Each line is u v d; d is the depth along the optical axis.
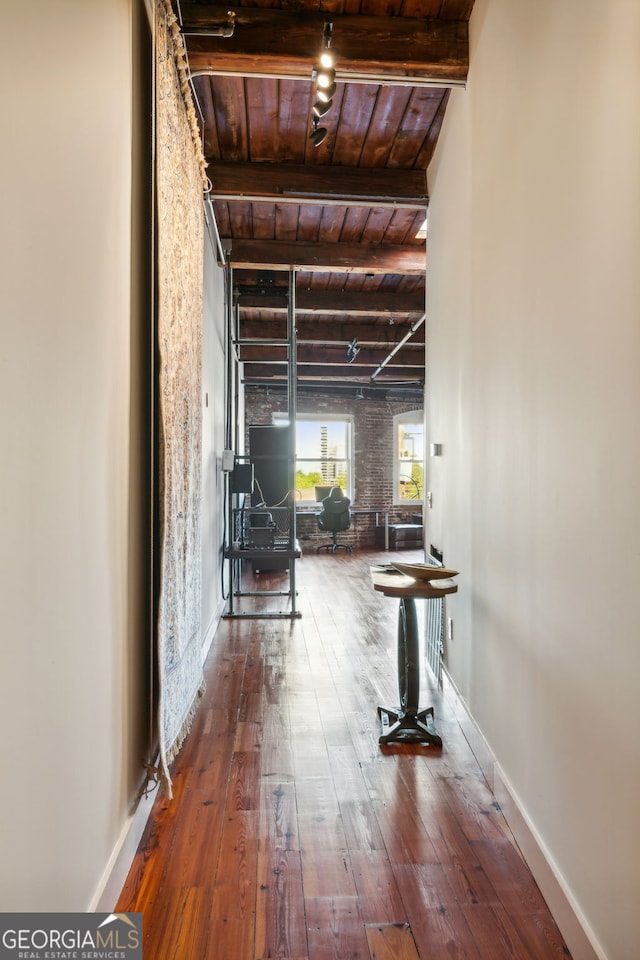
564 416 1.73
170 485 2.29
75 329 1.44
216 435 5.12
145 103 2.20
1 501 1.04
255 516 7.07
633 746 1.32
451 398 3.48
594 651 1.52
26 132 1.14
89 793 1.56
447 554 3.58
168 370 2.26
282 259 5.09
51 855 1.29
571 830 1.66
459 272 3.24
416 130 3.72
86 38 1.51
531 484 2.03
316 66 2.88
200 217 3.11
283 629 5.05
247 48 2.82
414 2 2.86
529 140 2.05
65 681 1.38
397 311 6.38
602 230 1.48
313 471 10.85
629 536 1.34
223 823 2.23
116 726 1.84
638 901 1.29
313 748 2.84
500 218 2.43
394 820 2.25
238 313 6.41
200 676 3.09
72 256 1.42
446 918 1.75
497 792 2.39
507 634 2.29
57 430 1.32
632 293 1.32
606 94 1.45
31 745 1.18
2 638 1.05
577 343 1.63
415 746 2.86
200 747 2.85
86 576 1.54
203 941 1.65
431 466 4.16
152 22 2.25
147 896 1.83
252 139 3.78
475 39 2.83
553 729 1.80
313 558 9.59
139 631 2.16
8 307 1.06
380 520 11.02
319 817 2.27
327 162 4.06
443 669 3.61
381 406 11.13
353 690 3.61
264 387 10.59
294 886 1.88
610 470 1.43
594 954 1.49
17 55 1.10
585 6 1.57
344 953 1.61
